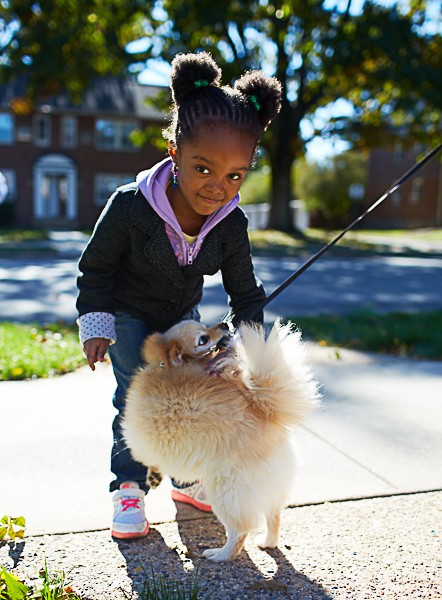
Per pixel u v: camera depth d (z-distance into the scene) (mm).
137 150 39375
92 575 2465
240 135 2377
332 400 4828
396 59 19438
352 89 23656
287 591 2400
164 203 2615
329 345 6801
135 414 2604
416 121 23281
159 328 3023
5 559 2551
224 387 2564
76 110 37188
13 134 36844
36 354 5773
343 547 2730
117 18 20984
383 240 32312
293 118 25812
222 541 2807
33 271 14445
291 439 2674
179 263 2766
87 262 2828
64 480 3332
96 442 3869
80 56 21266
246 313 2965
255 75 2514
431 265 19156
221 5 19641
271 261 18812
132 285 2916
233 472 2482
